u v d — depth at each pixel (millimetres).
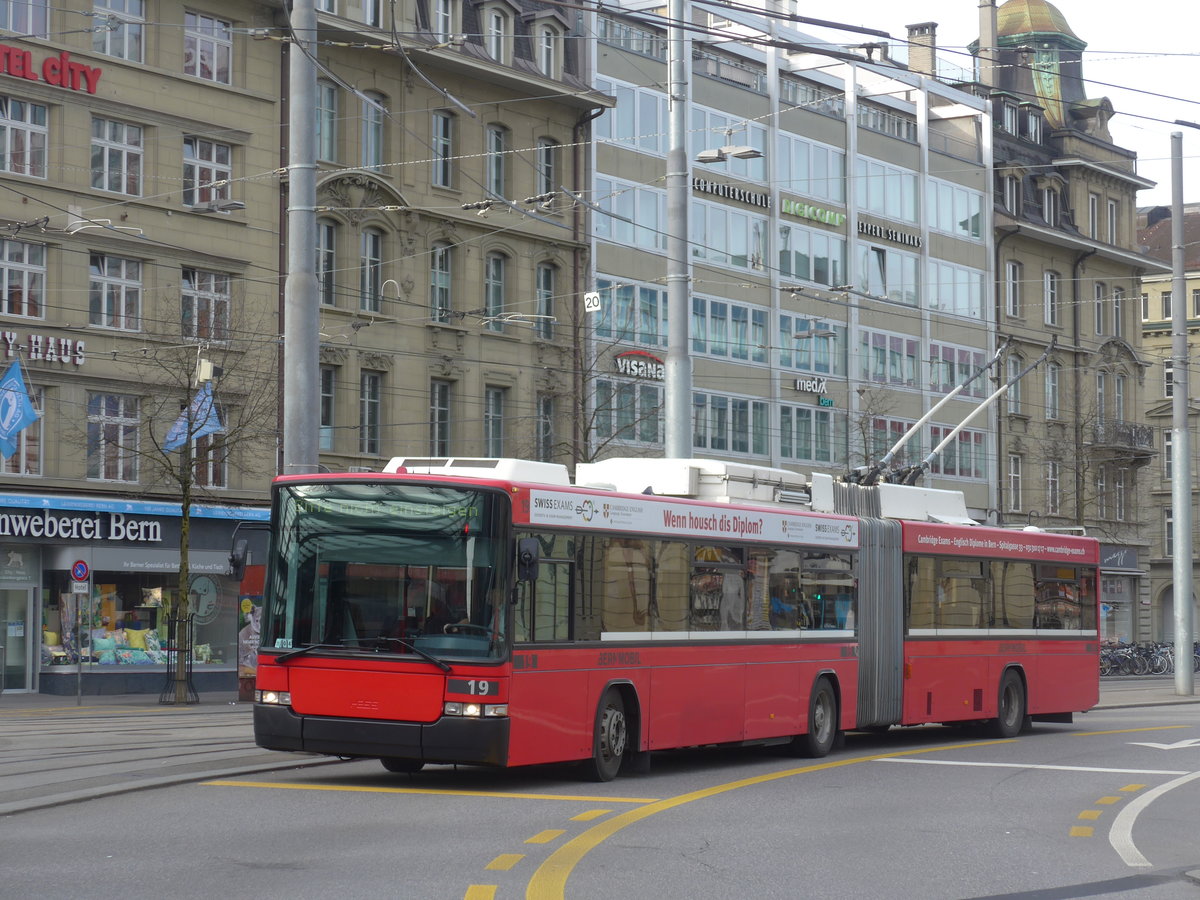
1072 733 27000
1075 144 67938
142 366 36844
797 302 53719
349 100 41125
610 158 47562
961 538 25062
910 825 14180
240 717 27562
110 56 36500
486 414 44375
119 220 36594
